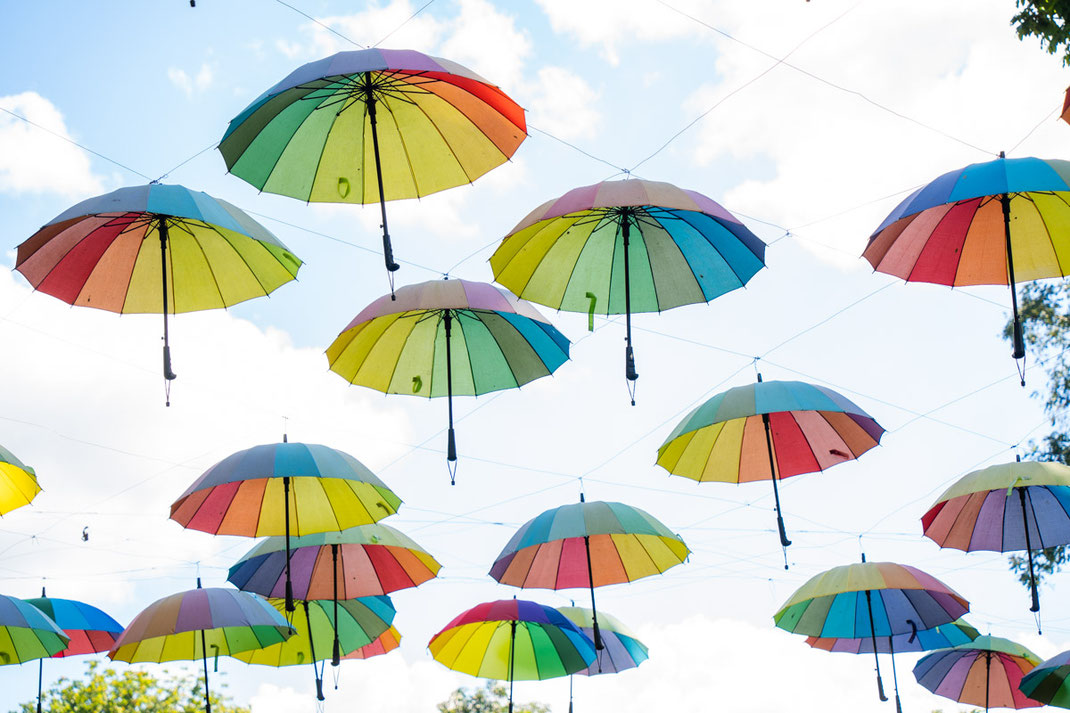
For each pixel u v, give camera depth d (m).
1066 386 17.08
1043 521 9.08
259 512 8.56
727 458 8.82
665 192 7.05
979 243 7.12
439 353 8.64
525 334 8.64
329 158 7.37
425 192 7.51
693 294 7.90
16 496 8.01
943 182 6.54
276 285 8.07
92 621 9.86
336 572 9.68
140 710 22.45
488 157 7.41
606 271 7.91
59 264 7.63
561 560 9.84
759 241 7.55
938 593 9.73
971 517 9.33
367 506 8.63
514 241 7.63
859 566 9.47
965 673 11.43
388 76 6.91
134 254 7.73
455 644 10.37
